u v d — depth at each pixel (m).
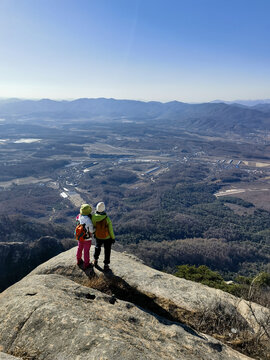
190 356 4.39
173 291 7.13
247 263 125.56
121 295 6.85
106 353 3.45
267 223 195.62
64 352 3.55
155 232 164.62
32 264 30.12
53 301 4.72
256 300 8.52
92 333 3.86
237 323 6.43
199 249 127.62
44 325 4.09
